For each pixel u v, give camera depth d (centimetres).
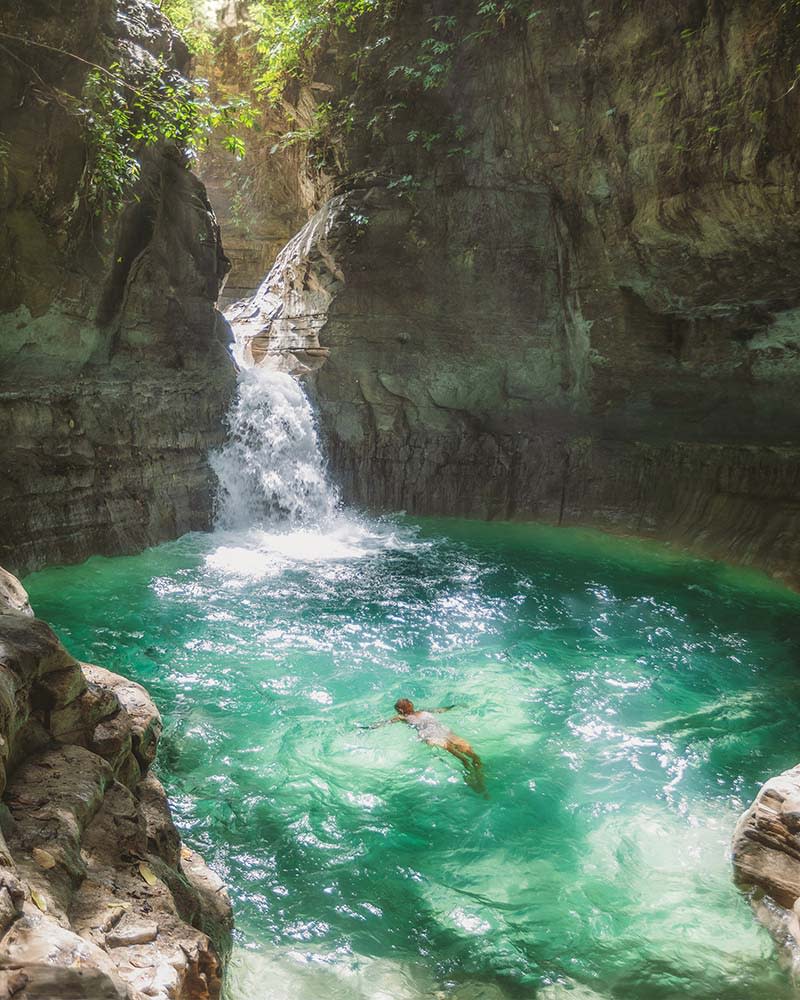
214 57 1862
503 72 1251
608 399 1348
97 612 873
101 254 1021
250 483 1317
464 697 718
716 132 944
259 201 2020
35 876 291
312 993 381
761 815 471
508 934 437
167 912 318
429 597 980
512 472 1406
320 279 1424
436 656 809
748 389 1223
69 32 958
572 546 1230
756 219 958
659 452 1303
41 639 398
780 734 665
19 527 951
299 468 1385
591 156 1153
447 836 523
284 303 1520
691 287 1131
